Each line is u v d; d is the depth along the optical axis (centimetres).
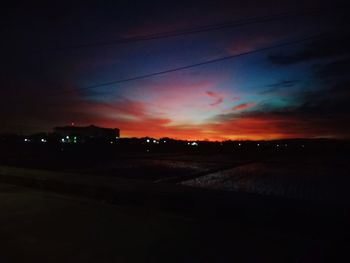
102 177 1259
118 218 754
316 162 3903
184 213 806
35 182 1227
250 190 1755
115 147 7894
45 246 570
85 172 2409
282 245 568
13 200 969
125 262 500
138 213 803
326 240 589
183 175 2336
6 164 2781
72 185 1088
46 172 1452
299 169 3038
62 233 641
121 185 1028
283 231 652
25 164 2880
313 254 527
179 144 9981
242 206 736
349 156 5578
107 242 588
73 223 712
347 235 586
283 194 1631
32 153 4441
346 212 645
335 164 3550
